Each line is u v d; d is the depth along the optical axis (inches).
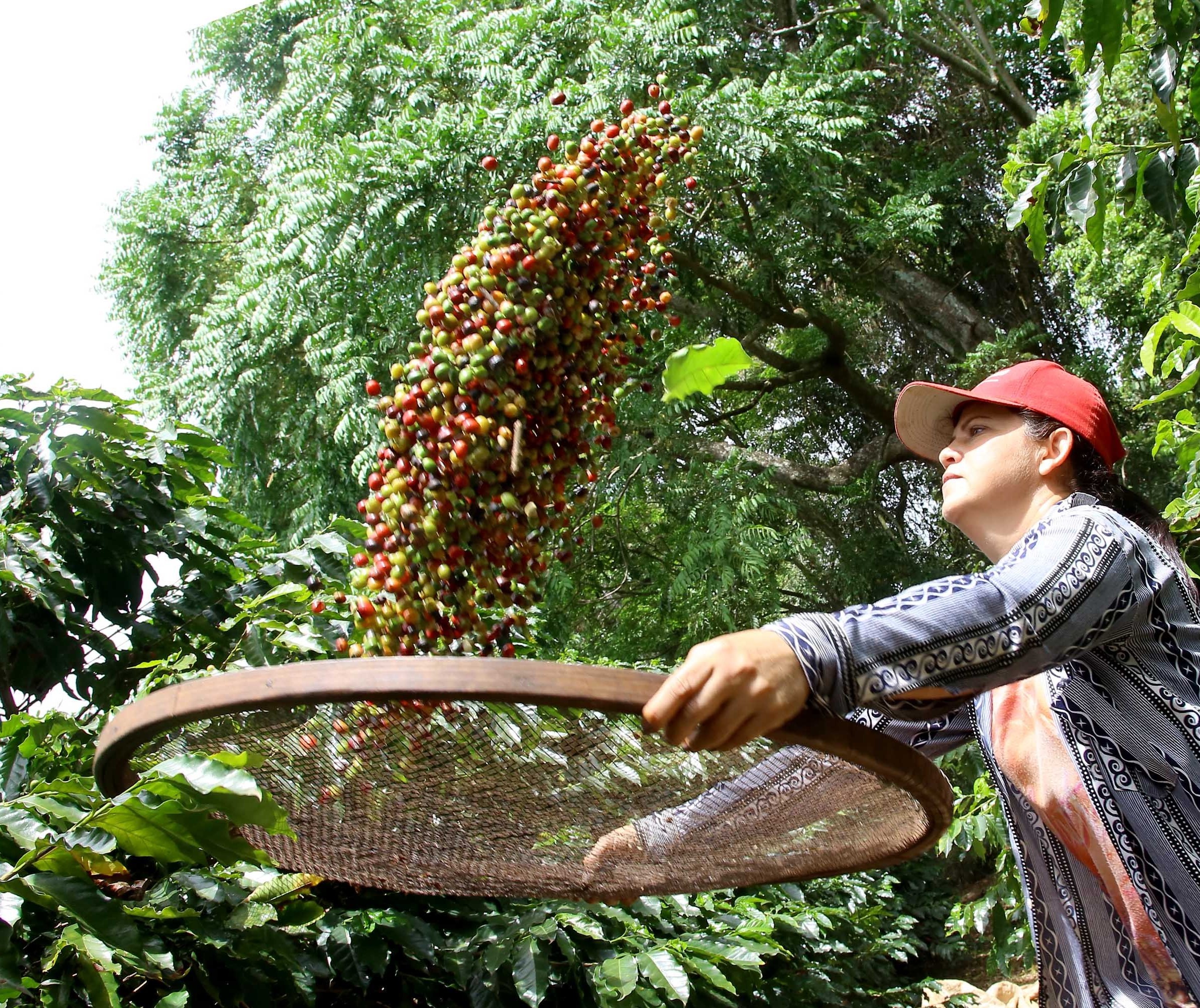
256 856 52.4
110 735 36.8
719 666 31.6
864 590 404.8
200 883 64.4
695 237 382.9
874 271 408.2
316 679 29.8
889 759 35.5
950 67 466.6
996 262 456.1
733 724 31.7
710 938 90.0
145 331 435.8
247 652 79.7
